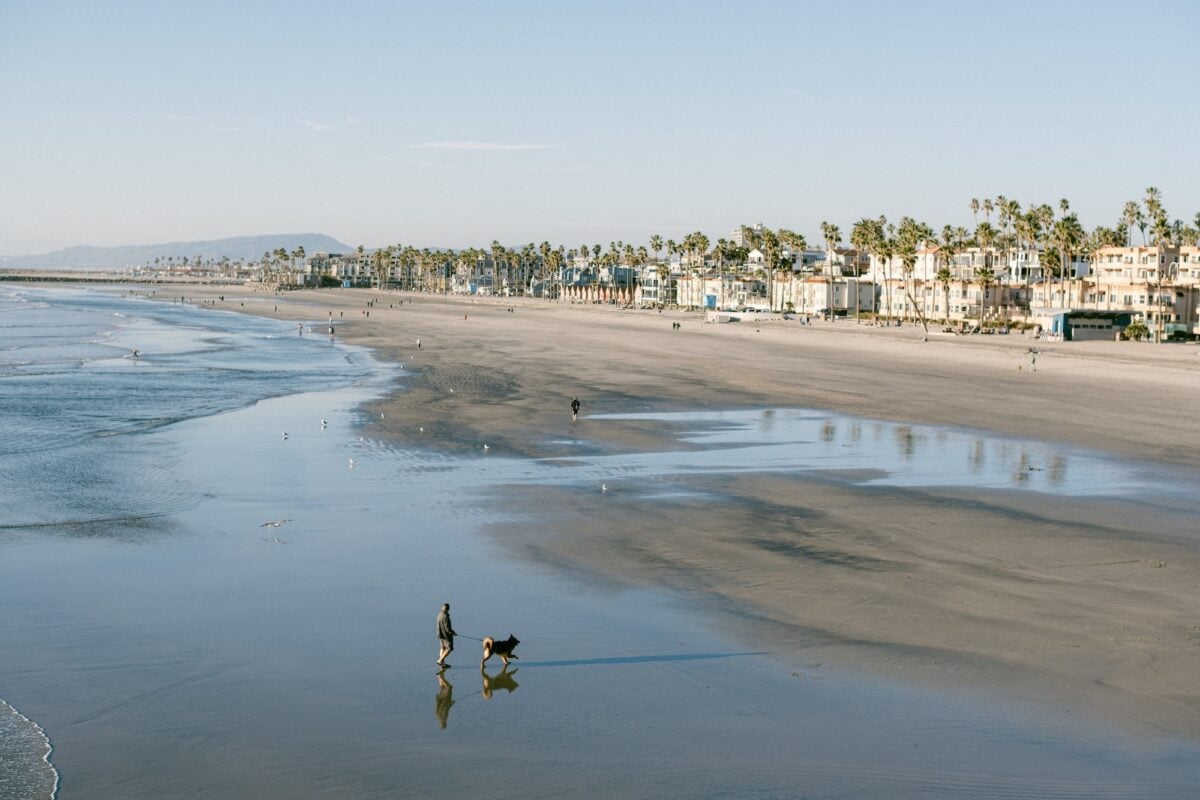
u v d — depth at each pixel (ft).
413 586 98.94
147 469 157.48
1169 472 163.63
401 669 77.41
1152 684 73.31
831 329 606.14
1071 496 143.33
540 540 116.88
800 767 60.75
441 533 119.85
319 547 113.19
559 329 585.63
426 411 229.04
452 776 59.82
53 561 105.81
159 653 79.87
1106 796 56.90
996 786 58.18
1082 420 225.56
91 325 603.26
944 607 91.91
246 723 67.15
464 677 75.77
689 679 75.15
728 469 162.91
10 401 239.91
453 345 448.24
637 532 120.88
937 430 208.95
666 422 216.95
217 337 501.15
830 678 75.05
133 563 105.60
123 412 224.12
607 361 370.73
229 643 82.38
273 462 165.27
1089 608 91.35
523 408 236.63
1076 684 73.41
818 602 93.71
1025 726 66.28
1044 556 110.32
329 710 69.51
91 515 126.41
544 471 159.94
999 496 142.82
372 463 165.37
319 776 59.72
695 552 111.86
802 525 124.57
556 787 58.39
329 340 481.05
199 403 240.94
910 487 149.18
